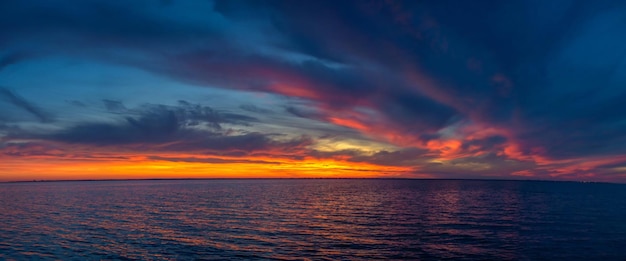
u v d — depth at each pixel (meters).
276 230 44.88
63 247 35.47
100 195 125.62
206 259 31.06
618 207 72.88
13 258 31.53
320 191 146.88
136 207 75.69
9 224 51.16
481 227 47.00
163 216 59.19
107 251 33.78
